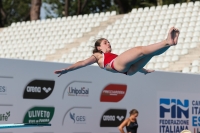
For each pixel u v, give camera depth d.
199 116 28.97
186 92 28.45
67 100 24.19
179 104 28.09
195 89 28.88
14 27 58.28
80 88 24.59
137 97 26.45
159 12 48.22
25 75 22.95
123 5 79.00
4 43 55.53
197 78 29.02
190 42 41.09
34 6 61.31
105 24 51.06
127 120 24.72
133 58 12.25
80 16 54.38
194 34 42.19
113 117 25.61
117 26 49.41
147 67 38.53
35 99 23.20
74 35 51.38
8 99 22.33
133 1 79.00
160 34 44.59
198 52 39.25
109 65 13.07
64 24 54.38
